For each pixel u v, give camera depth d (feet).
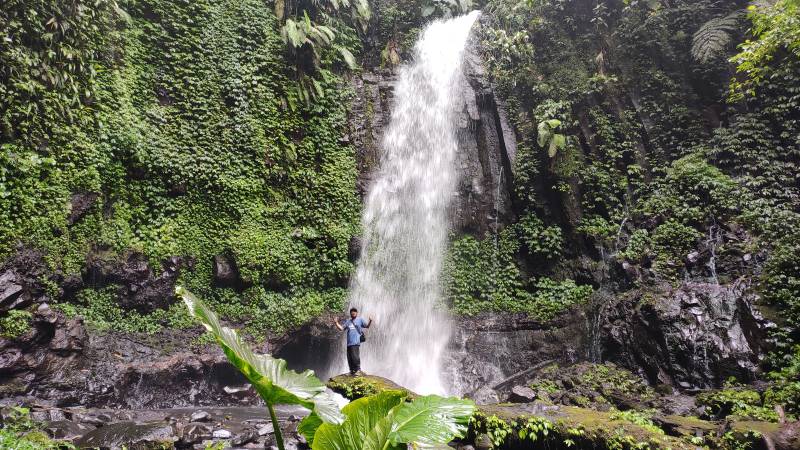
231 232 44.27
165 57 44.68
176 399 37.47
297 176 49.16
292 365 48.44
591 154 51.03
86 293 36.70
